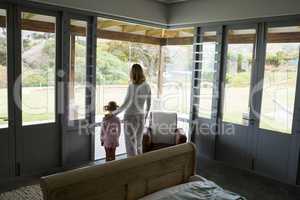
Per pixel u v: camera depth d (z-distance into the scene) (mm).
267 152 3846
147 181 2131
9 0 3127
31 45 3414
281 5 3496
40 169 3686
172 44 5555
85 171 1792
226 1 4039
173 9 4711
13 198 2949
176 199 1948
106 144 3820
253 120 3957
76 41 3783
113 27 5004
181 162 2361
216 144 4449
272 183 3621
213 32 4336
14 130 3396
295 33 3506
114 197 1948
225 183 3580
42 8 3414
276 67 3705
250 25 3904
